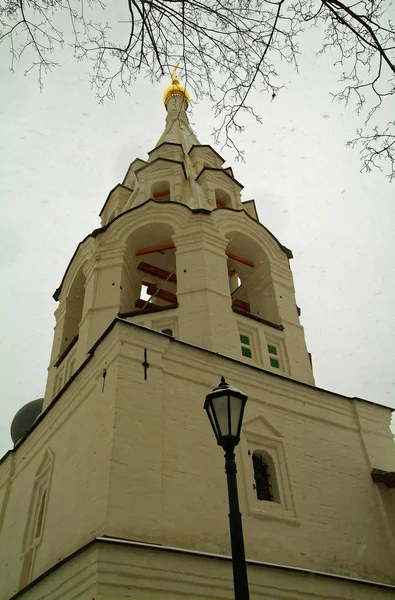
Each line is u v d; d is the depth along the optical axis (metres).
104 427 10.05
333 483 11.91
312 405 13.15
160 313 13.69
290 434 12.20
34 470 12.83
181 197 18.33
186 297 13.98
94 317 13.91
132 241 16.06
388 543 11.56
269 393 12.62
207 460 10.39
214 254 15.27
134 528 8.71
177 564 8.31
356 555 10.90
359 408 13.86
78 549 8.42
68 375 14.19
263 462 11.66
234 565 5.88
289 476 11.37
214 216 16.28
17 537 12.10
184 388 11.29
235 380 12.23
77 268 16.72
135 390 10.49
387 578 10.94
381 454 13.25
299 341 15.10
